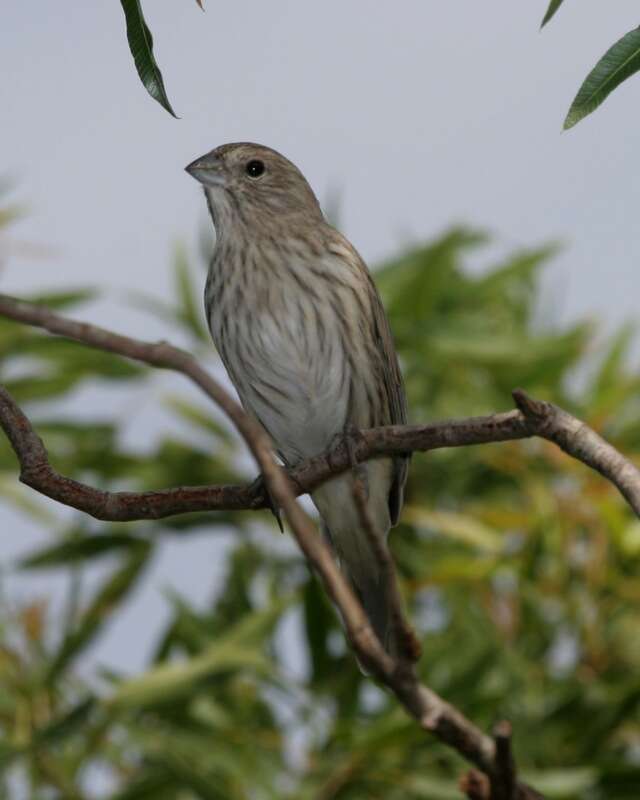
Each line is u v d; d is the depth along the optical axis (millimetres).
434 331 11516
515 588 11047
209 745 10227
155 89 5836
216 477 11797
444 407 11797
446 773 10102
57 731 9945
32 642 10445
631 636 10844
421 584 10750
